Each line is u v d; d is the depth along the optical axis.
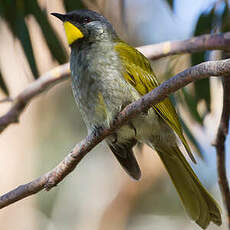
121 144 9.44
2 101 11.60
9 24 10.81
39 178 8.11
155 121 9.02
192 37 11.08
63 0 11.10
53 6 13.60
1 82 11.61
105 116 8.80
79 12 9.59
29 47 10.55
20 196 8.05
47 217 15.70
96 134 8.12
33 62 10.57
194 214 8.95
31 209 15.70
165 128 9.16
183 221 15.49
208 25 11.08
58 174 8.09
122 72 8.89
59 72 11.53
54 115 16.22
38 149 15.88
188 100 11.04
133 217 15.67
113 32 9.77
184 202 9.05
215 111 12.41
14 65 15.20
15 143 15.88
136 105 7.57
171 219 15.56
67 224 15.68
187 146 8.80
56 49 10.74
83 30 9.34
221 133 9.05
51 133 16.06
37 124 16.14
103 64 8.84
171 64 11.52
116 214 15.73
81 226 15.68
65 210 15.84
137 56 9.32
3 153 15.68
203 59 11.20
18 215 15.57
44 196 15.86
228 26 11.27
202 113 11.74
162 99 7.24
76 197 16.02
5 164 15.59
